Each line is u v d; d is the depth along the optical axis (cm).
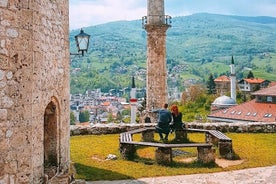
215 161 1349
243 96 9381
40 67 791
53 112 941
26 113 731
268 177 1145
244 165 1281
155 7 3177
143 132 1714
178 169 1241
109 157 1382
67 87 1018
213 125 1931
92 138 1789
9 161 704
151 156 1431
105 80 14438
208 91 10588
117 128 1917
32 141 746
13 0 705
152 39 3203
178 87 15862
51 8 868
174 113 1703
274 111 5888
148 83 3231
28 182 736
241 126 1922
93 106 10638
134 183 1095
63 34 973
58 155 956
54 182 897
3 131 693
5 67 695
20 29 718
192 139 1761
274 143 1650
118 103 11238
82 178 1133
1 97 689
